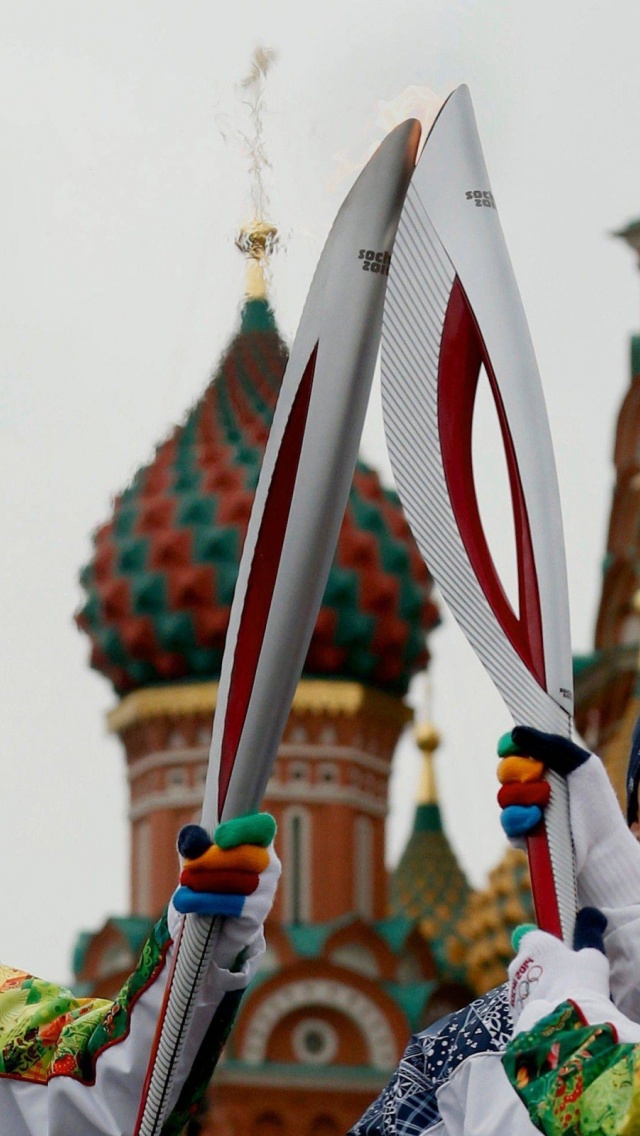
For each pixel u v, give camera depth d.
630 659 54.22
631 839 9.59
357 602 65.38
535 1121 8.56
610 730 54.38
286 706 9.70
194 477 64.50
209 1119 60.16
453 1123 10.10
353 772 65.25
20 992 11.22
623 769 52.94
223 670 9.83
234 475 63.88
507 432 10.29
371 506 66.38
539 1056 8.70
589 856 9.57
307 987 61.53
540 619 10.02
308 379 9.90
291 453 9.83
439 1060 10.48
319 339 9.94
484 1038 10.38
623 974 9.52
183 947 9.70
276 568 9.74
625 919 9.50
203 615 64.00
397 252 10.20
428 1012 62.69
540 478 10.23
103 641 65.50
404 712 66.31
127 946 61.81
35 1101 10.87
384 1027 61.25
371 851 65.00
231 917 9.55
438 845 66.94
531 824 9.52
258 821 9.54
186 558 64.06
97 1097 10.56
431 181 10.41
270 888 9.61
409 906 65.62
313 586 9.71
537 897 9.47
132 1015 10.44
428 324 10.32
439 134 10.48
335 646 65.50
